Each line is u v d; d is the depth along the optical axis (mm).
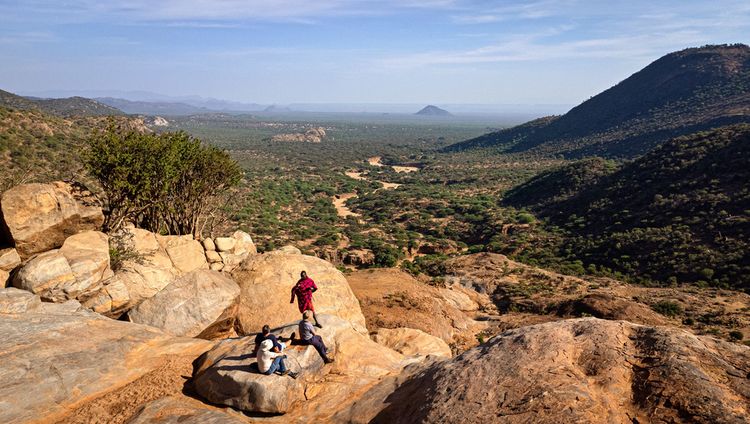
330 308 16016
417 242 88562
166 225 20156
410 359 10570
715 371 5855
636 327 7441
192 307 12961
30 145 70562
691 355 6203
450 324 27484
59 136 83312
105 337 10766
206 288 13477
